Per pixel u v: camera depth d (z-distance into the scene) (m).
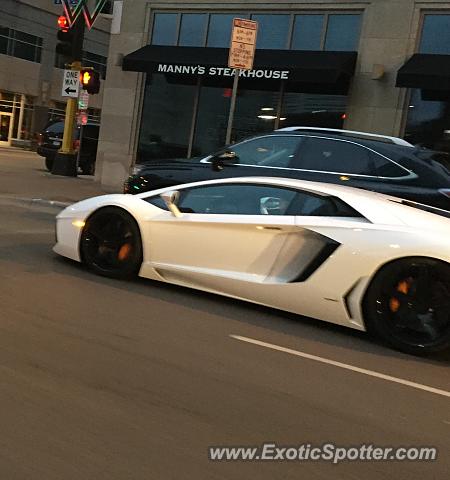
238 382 4.15
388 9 13.16
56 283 6.09
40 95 45.72
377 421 3.78
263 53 14.12
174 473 2.98
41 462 2.97
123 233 6.42
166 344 4.74
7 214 10.45
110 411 3.55
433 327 5.09
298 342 5.16
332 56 13.36
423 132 13.03
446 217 5.66
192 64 14.23
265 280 5.70
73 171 19.08
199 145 15.49
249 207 5.95
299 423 3.64
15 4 42.47
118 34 16.38
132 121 16.27
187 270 6.05
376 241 5.24
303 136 7.85
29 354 4.26
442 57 12.55
